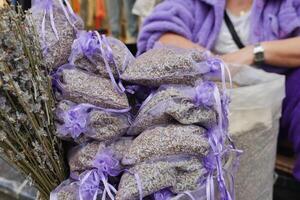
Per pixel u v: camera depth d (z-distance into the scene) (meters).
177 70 0.56
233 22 1.21
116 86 0.57
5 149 0.55
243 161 0.83
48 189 0.60
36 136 0.55
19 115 0.53
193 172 0.55
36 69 0.54
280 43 1.11
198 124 0.56
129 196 0.52
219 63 0.60
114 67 0.57
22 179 0.76
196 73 0.57
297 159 1.16
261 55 1.10
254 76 0.93
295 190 1.27
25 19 0.54
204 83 0.57
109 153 0.55
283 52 1.10
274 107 0.89
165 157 0.54
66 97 0.57
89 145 0.57
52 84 0.58
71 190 0.57
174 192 0.54
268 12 1.16
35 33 0.54
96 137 0.56
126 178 0.54
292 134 1.15
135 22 2.01
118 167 0.55
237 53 1.12
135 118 0.58
